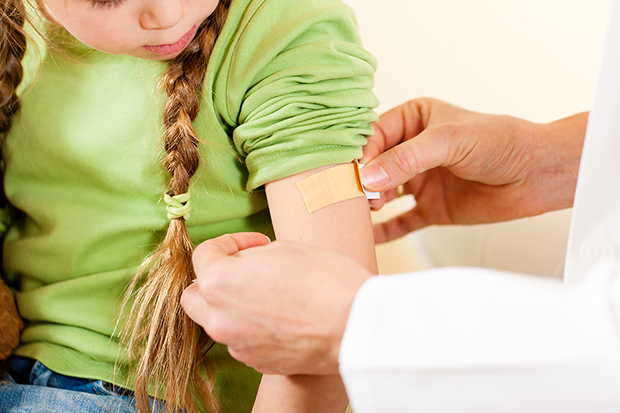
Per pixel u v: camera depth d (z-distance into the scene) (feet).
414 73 5.47
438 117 3.63
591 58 5.12
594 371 1.39
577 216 1.74
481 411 1.52
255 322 1.91
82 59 3.05
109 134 2.96
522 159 3.48
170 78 2.73
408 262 4.99
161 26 2.32
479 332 1.48
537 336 1.44
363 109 2.77
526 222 4.16
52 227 3.15
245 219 3.14
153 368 2.76
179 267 2.70
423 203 4.18
